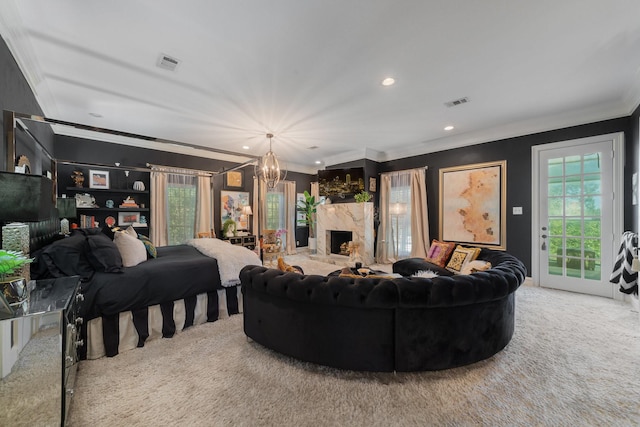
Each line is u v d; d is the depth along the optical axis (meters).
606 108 3.40
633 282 3.04
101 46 2.17
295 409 1.54
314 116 3.73
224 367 1.96
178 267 2.55
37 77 2.58
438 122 4.04
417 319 1.78
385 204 6.00
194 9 1.78
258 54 2.29
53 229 2.79
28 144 2.64
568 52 2.29
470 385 1.75
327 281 1.84
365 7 1.77
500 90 2.99
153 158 5.16
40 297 1.49
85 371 1.90
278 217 7.16
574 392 1.68
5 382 1.18
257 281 2.09
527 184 4.11
